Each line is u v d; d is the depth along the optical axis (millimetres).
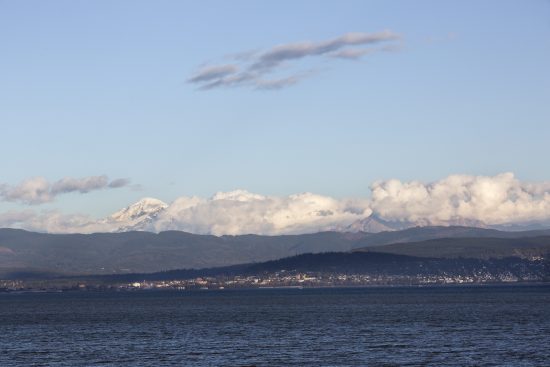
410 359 163125
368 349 181000
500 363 155625
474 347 180750
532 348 176875
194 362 164000
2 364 165125
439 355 168125
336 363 159875
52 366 161250
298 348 185375
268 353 176625
